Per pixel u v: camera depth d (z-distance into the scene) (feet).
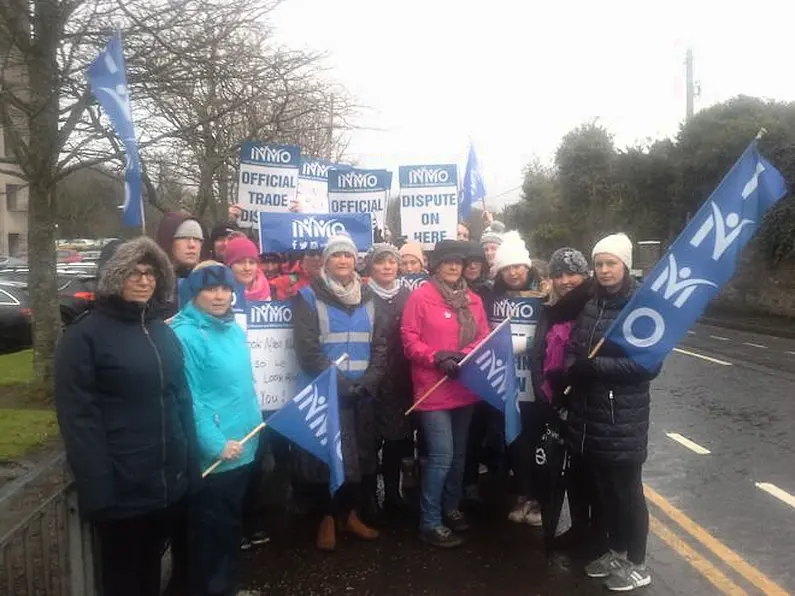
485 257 18.53
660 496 20.43
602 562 15.14
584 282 15.79
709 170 85.20
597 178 120.57
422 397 16.69
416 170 25.07
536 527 17.85
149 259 11.26
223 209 52.95
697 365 44.50
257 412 13.85
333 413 14.69
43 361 32.04
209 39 28.86
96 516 10.86
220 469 13.28
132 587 12.02
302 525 18.25
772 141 75.56
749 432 27.45
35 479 11.98
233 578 13.87
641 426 13.92
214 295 13.15
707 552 16.55
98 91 15.56
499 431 18.97
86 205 84.64
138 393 11.05
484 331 17.16
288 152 24.81
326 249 16.33
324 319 16.21
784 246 69.72
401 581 15.11
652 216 101.50
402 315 17.08
